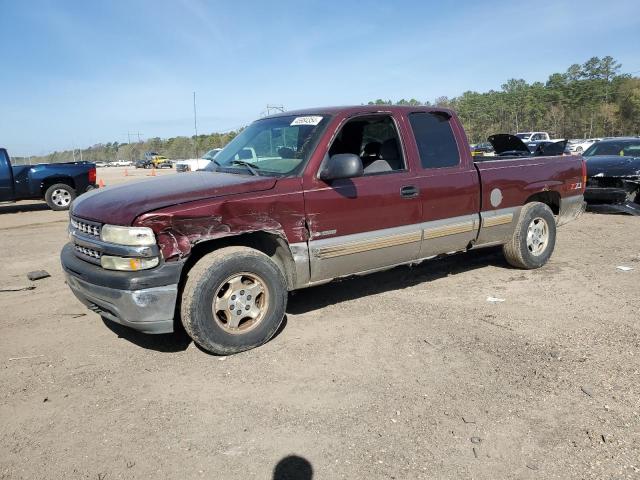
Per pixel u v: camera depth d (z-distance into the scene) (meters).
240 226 3.90
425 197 4.97
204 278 3.76
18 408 3.32
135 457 2.79
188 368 3.83
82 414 3.23
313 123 4.60
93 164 14.67
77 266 3.98
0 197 13.37
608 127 79.06
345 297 5.39
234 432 3.00
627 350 3.96
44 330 4.67
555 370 3.66
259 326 4.07
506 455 2.74
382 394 3.38
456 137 5.39
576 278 5.89
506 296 5.32
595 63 101.50
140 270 3.61
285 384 3.54
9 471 2.69
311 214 4.26
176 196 3.80
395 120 4.95
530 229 6.10
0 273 6.78
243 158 4.84
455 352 3.99
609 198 10.35
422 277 6.11
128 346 4.27
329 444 2.86
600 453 2.75
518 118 93.38
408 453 2.77
